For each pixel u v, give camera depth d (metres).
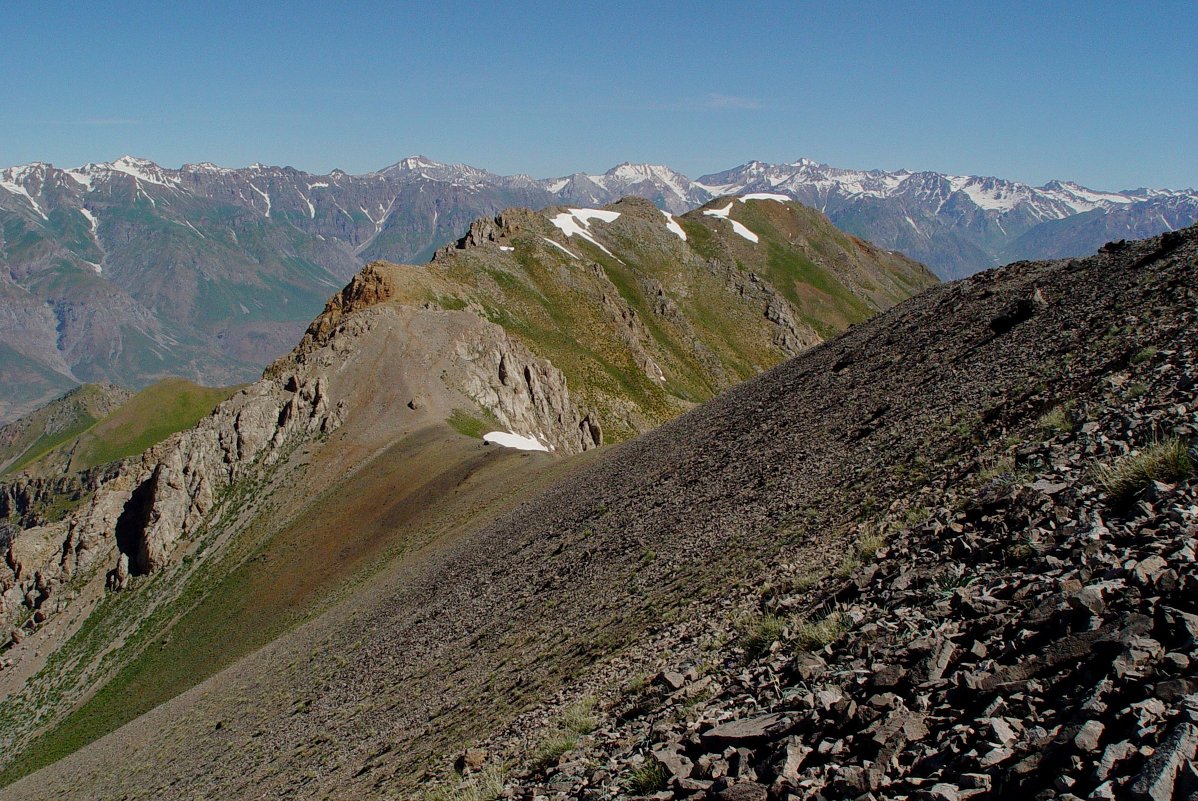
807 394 37.44
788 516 20.77
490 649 25.58
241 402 107.75
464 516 58.97
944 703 7.26
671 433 47.47
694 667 12.89
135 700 70.56
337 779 21.22
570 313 169.50
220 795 27.62
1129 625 6.56
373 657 34.38
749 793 7.31
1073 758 5.41
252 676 46.47
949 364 29.30
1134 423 12.64
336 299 132.12
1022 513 10.95
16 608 96.31
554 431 119.06
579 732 12.90
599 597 23.73
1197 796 4.51
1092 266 33.16
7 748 75.19
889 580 11.51
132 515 101.88
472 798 12.43
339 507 83.38
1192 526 7.94
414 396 102.62
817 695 8.61
